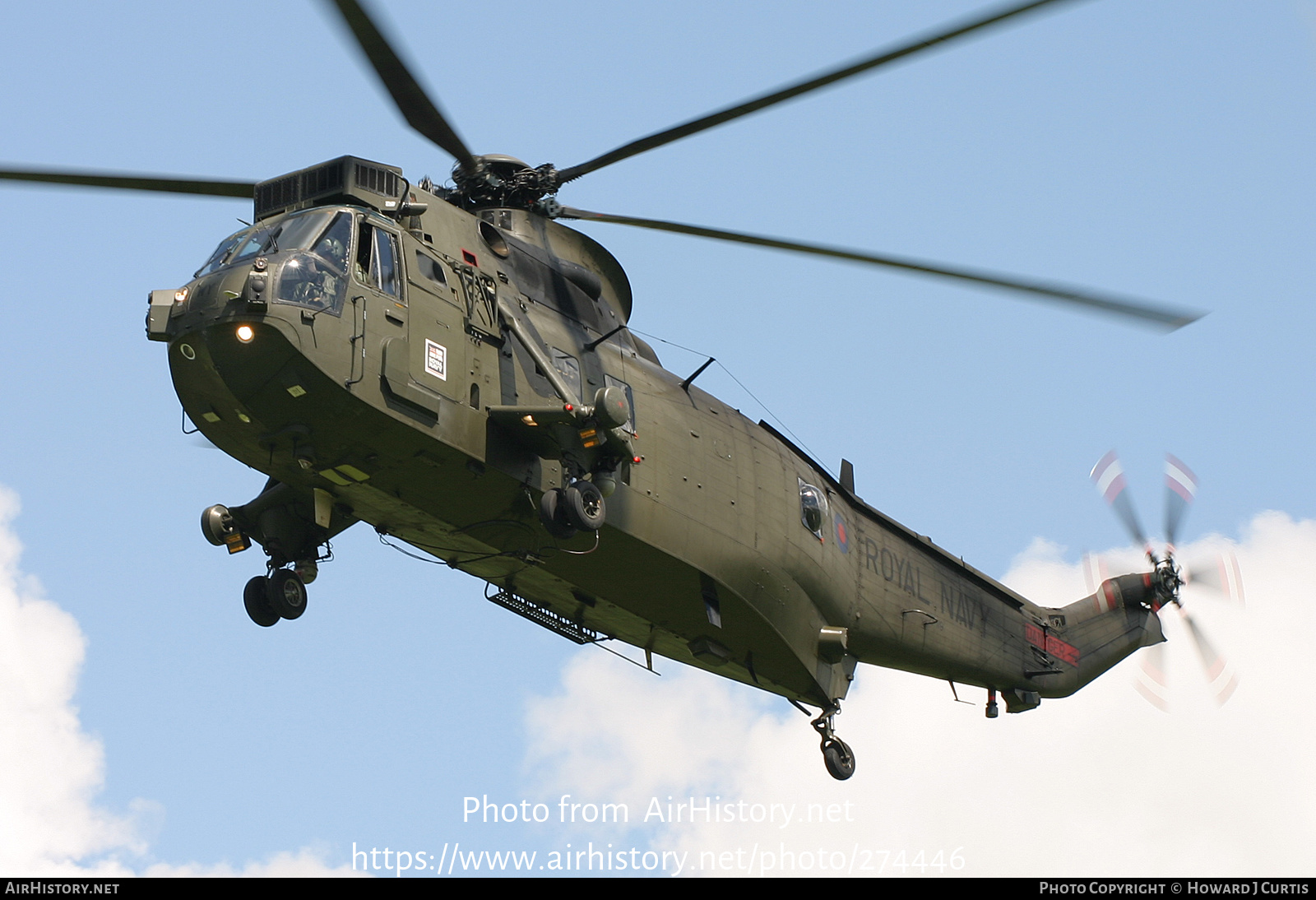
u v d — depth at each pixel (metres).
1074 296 42.72
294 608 49.78
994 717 69.88
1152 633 77.94
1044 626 72.62
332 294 41.56
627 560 50.72
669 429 52.34
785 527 56.47
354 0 33.91
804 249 45.31
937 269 43.84
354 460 43.72
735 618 55.03
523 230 50.19
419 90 38.97
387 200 44.84
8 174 41.94
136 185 43.38
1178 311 41.69
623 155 46.50
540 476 46.59
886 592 62.28
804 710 60.09
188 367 41.78
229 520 50.06
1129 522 77.94
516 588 52.88
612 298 53.41
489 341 45.91
